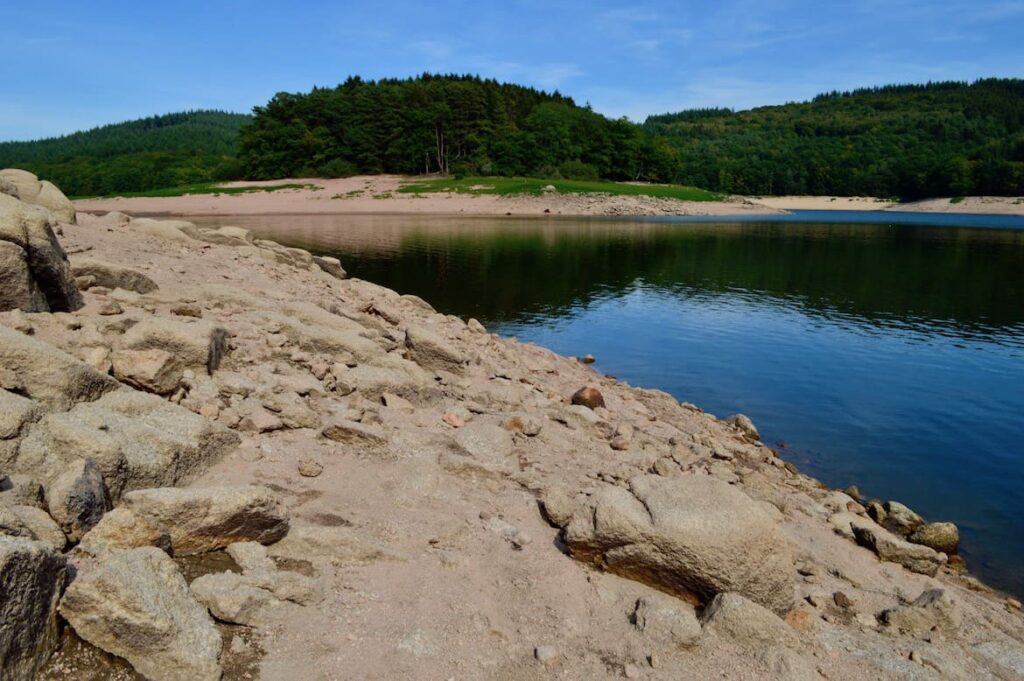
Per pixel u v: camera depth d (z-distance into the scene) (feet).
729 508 23.29
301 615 18.84
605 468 33.88
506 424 35.99
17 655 14.74
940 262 159.33
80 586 16.02
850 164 560.61
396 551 22.29
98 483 20.12
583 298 104.99
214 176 409.69
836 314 97.14
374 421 31.89
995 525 38.04
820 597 24.86
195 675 15.85
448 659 18.20
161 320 31.45
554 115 431.43
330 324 43.75
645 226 249.14
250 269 59.41
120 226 61.41
